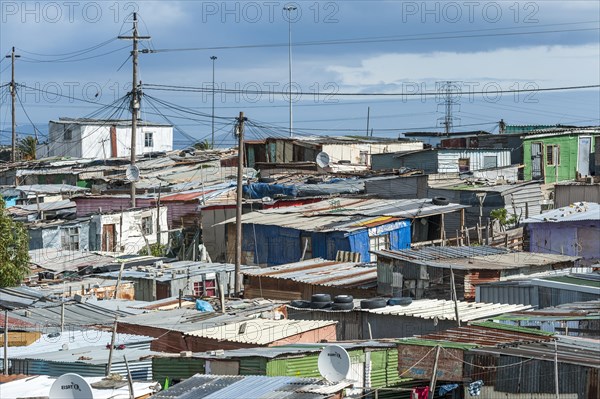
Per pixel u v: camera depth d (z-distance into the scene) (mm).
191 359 30750
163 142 111438
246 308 41281
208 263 55594
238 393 23891
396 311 37688
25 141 116500
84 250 60719
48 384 26578
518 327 30609
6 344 32219
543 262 44469
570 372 24922
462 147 81250
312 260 53281
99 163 95812
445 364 26938
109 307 42750
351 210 60688
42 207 75312
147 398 24391
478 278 42625
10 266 48844
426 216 58344
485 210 63406
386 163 80938
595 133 82375
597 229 51719
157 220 66812
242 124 51438
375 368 30891
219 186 75938
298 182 76750
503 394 25875
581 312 32594
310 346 31656
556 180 79688
